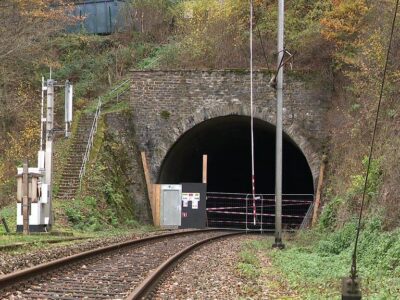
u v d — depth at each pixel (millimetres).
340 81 27781
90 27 42625
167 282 9883
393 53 20469
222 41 32750
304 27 29547
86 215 23281
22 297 7406
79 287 8555
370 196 16594
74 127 28781
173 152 30703
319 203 27062
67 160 26734
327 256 15602
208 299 8484
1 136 32000
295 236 22688
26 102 32938
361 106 23547
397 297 8406
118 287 8797
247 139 36281
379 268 11578
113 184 26797
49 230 18844
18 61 32531
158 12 41906
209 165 39656
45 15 30812
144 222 28641
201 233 25609
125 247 14875
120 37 42031
